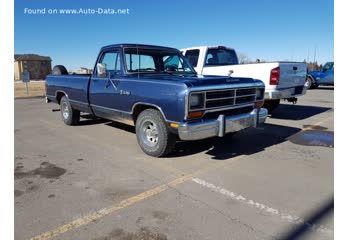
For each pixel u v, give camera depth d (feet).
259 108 17.20
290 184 12.23
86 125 24.26
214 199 10.89
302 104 38.45
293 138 19.94
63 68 26.08
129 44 17.78
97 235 8.66
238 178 12.89
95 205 10.43
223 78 15.01
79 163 14.79
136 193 11.38
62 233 8.75
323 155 16.17
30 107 37.14
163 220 9.45
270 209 10.15
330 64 59.98
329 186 11.99
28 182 12.39
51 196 11.10
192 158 15.58
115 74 17.65
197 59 27.35
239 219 9.52
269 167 14.26
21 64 186.29
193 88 13.03
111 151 16.83
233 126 14.79
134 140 19.26
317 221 9.37
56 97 25.02
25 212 9.91
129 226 9.12
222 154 16.31
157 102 14.24
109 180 12.63
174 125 13.65
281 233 8.75
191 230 8.89
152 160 15.23
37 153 16.49
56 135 20.79
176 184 12.22
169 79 14.55
